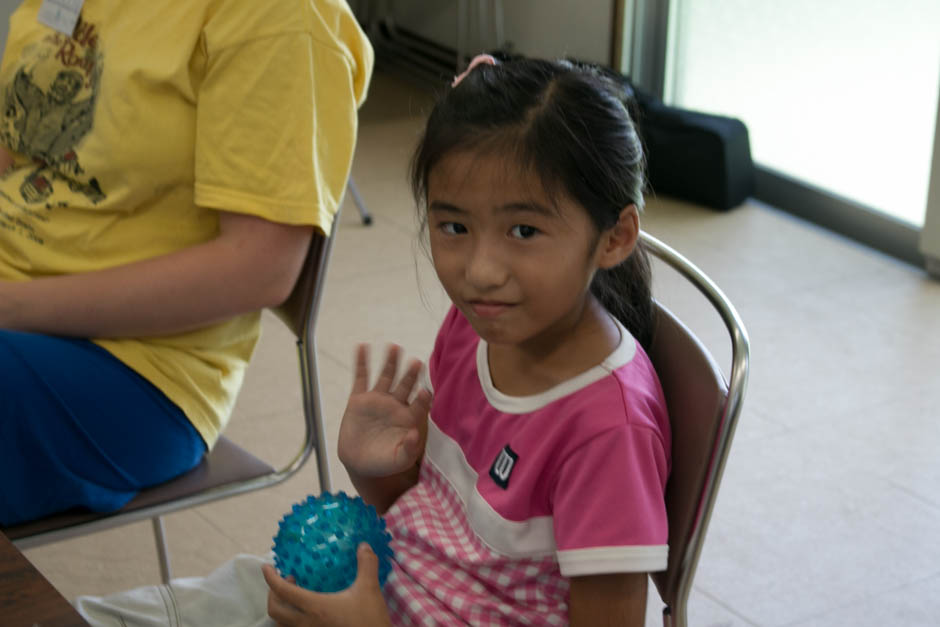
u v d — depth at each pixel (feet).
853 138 11.21
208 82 4.43
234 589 3.86
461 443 3.54
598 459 3.04
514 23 14.92
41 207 4.69
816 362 8.96
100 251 4.65
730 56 12.32
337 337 9.36
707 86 12.71
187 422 4.72
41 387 4.34
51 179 4.73
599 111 3.06
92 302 4.45
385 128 14.33
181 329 4.59
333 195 4.59
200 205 4.53
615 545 2.98
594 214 3.05
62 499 4.49
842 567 6.66
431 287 10.30
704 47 12.63
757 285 10.30
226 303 4.55
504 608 3.32
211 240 4.61
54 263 4.69
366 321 9.64
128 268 4.50
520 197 2.96
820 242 11.28
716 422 3.15
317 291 4.77
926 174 10.60
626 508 2.99
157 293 4.46
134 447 4.58
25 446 4.36
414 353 9.15
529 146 2.95
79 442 4.45
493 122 2.98
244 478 4.86
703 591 6.46
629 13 13.03
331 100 4.51
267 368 8.84
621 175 3.10
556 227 3.00
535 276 3.02
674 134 11.94
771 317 9.71
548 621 3.29
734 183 11.84
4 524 4.46
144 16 4.49
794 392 8.52
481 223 3.03
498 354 3.43
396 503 3.73
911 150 10.68
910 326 9.60
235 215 4.51
